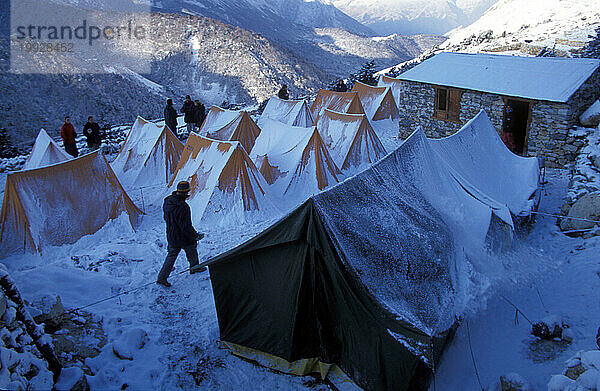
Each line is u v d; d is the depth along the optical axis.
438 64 16.42
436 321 5.16
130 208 9.93
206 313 6.51
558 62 14.41
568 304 6.60
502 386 4.88
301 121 17.64
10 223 8.47
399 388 4.87
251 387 5.24
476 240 7.16
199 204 10.21
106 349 5.39
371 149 13.68
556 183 11.69
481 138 10.42
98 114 68.06
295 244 5.30
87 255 8.21
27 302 5.65
